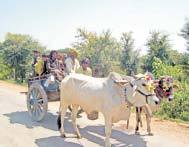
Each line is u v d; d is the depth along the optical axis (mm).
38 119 10180
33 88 10305
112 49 60406
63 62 10680
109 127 7551
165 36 55469
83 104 8148
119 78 7594
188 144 8375
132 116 11742
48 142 8234
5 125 9742
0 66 42781
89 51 56219
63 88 8578
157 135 9172
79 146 7988
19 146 7863
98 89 7730
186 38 53562
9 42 55844
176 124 10727
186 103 12828
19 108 12414
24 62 54375
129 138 8789
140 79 7496
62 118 8789
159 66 16766
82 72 10820
